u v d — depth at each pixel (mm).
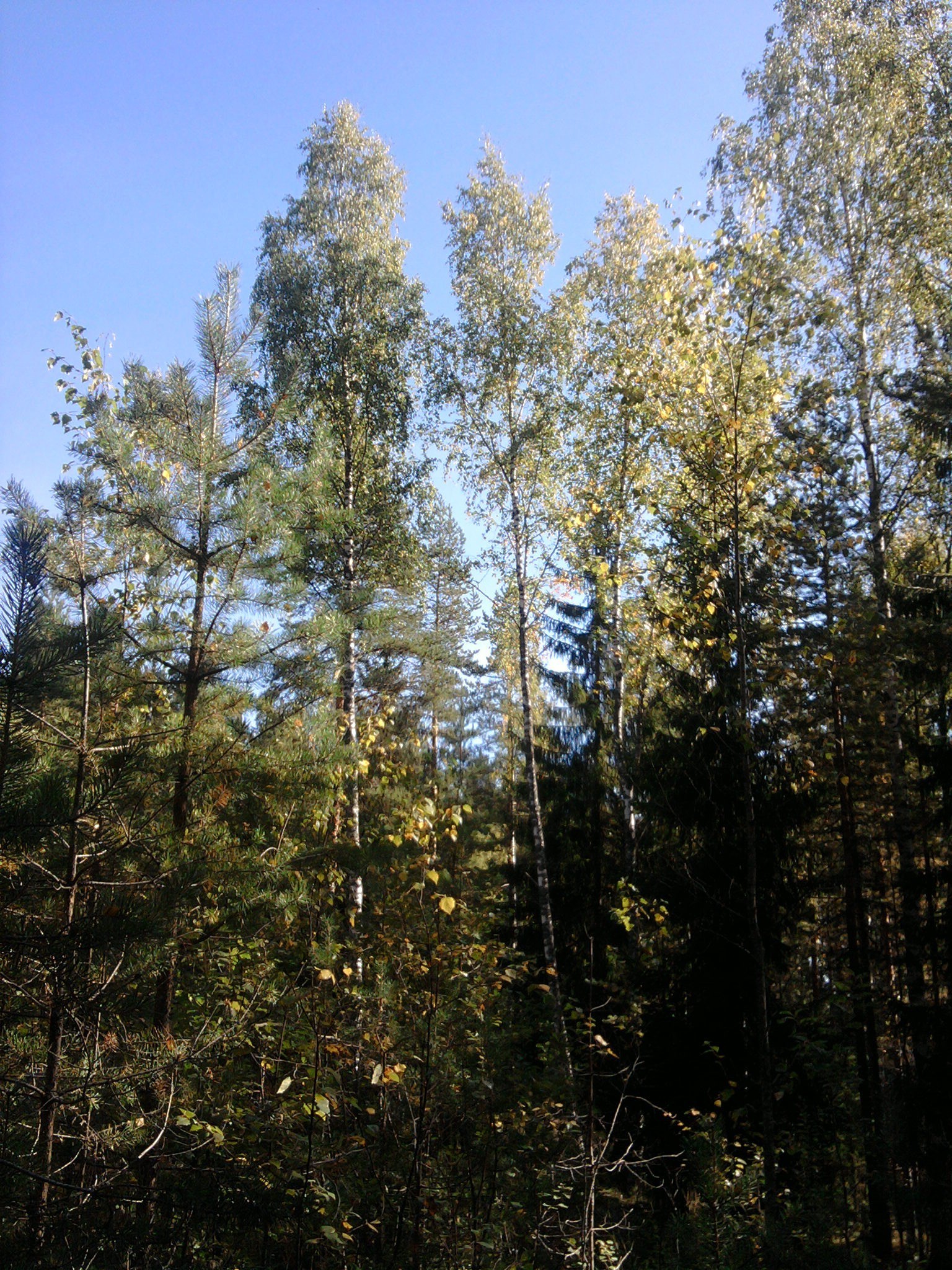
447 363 17609
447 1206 6285
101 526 7562
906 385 11664
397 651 16531
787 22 15680
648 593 10617
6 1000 5336
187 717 7566
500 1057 6914
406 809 7859
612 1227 6551
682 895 11594
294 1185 5781
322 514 9000
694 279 10141
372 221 18938
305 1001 6609
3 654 4430
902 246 13812
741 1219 7855
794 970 12750
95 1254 4609
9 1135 4977
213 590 8117
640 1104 10945
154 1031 6203
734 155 15367
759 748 11273
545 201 18016
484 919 7402
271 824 8234
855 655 10203
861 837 13477
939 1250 9305
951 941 10891
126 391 8711
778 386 10070
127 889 5820
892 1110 10109
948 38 13758
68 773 5523
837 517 11492
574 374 17188
